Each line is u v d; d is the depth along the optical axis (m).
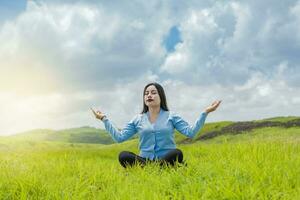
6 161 8.94
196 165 7.39
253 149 8.96
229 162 7.59
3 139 60.06
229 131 35.84
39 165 8.42
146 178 6.86
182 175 6.54
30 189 6.01
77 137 152.88
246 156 8.09
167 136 8.51
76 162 8.34
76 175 7.23
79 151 17.89
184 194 5.50
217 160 8.05
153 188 5.99
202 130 41.09
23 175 6.67
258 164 7.00
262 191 5.29
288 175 6.04
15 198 5.77
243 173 6.25
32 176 6.54
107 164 9.15
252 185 5.53
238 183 5.54
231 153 9.16
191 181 6.22
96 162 9.46
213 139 34.09
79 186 6.10
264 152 8.55
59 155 12.59
